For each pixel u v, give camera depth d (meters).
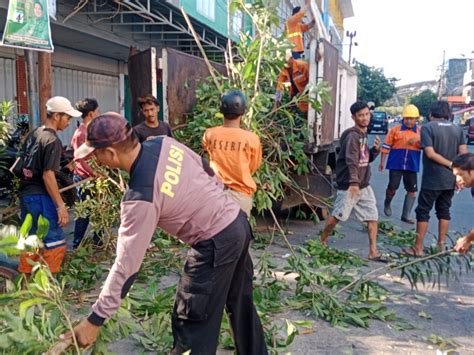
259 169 5.18
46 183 4.03
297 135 6.57
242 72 5.34
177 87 6.04
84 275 4.67
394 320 4.18
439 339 3.80
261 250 6.11
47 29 5.31
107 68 14.82
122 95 15.77
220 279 2.65
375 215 5.76
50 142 4.02
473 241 4.11
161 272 5.08
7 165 7.10
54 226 4.15
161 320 3.44
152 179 2.42
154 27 10.98
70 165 5.68
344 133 5.74
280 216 7.76
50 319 2.47
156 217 2.44
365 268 5.48
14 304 2.56
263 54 5.33
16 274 3.93
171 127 5.91
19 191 4.28
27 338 2.25
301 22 7.87
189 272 2.66
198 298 2.62
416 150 7.89
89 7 9.17
